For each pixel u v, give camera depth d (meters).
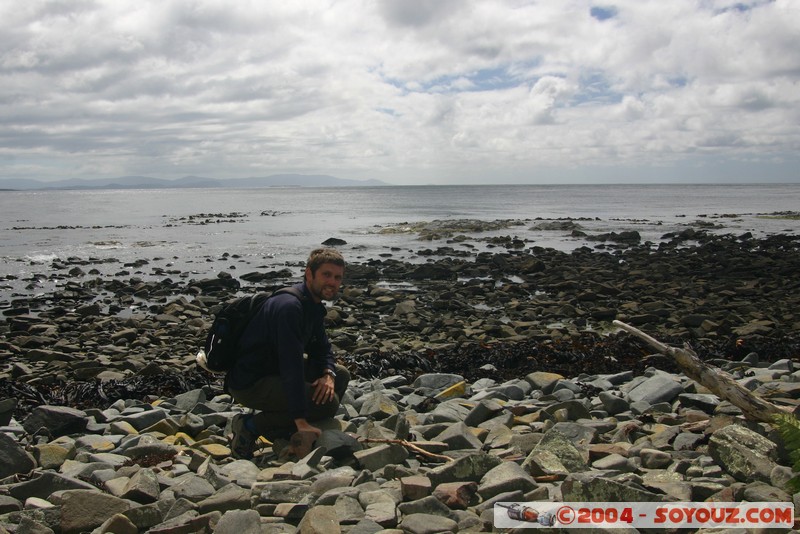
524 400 7.93
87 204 99.06
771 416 5.10
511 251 31.83
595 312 15.74
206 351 5.84
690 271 23.78
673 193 146.38
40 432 6.61
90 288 22.41
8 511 4.36
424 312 16.73
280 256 31.36
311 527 3.87
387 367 10.89
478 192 169.12
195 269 27.27
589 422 6.44
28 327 15.82
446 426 6.18
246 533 3.96
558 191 177.25
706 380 5.98
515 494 4.35
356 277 23.72
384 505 4.26
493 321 15.12
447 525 3.97
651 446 5.55
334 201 108.69
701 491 4.42
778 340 12.21
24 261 29.83
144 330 15.23
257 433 5.88
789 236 36.47
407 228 44.84
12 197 147.62
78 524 4.20
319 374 5.98
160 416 7.27
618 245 35.12
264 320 5.60
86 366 11.34
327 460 5.22
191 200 120.94
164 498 4.51
